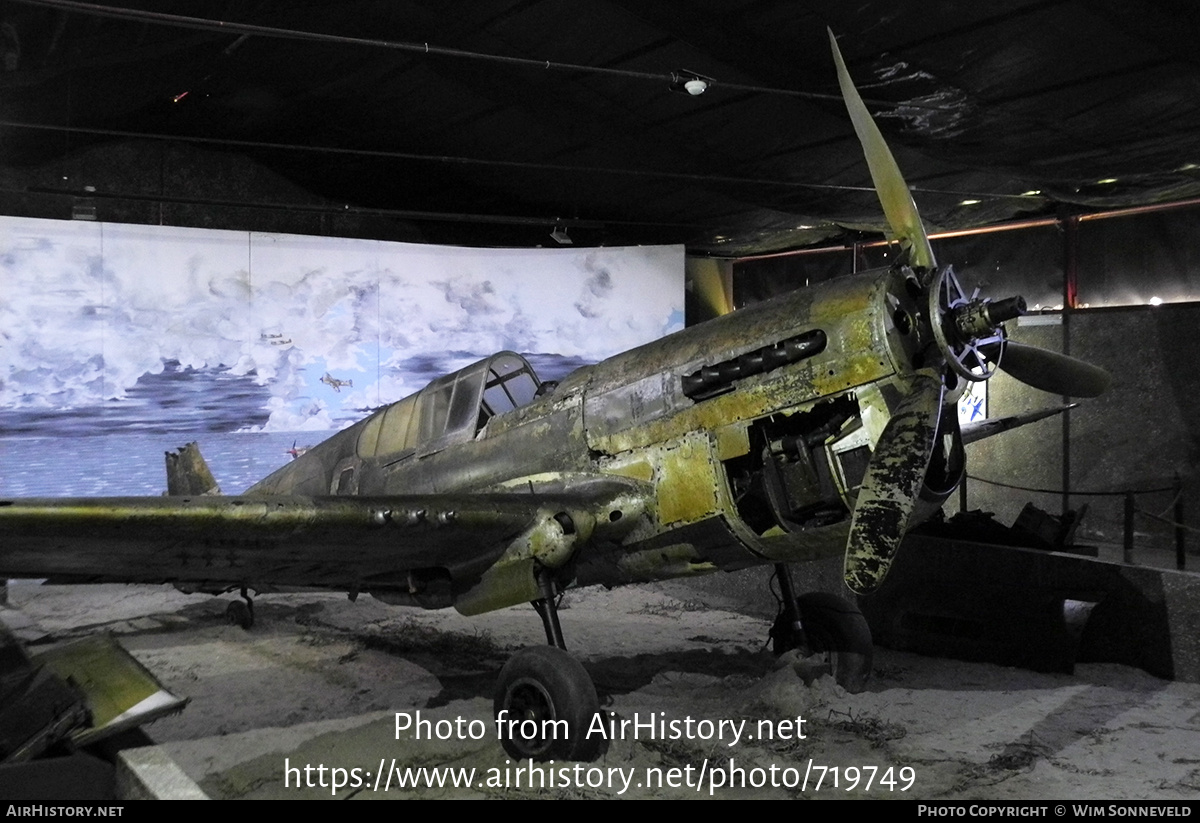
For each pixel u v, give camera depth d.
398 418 5.72
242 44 6.53
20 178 8.55
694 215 9.19
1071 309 7.96
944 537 5.87
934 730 4.13
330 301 8.78
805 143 7.00
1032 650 5.13
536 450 4.74
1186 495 7.11
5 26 5.38
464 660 5.52
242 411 8.50
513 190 9.42
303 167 9.56
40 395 7.78
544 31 6.00
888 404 3.69
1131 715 4.31
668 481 4.18
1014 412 8.17
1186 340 7.19
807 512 3.98
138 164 9.05
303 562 4.29
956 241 8.79
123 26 5.75
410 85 7.29
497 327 9.27
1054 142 6.31
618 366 4.56
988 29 5.03
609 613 6.92
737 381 4.00
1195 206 7.23
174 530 3.53
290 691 4.94
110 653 4.47
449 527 3.94
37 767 3.52
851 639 4.75
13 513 3.21
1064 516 5.73
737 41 5.59
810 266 9.98
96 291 7.98
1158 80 5.30
